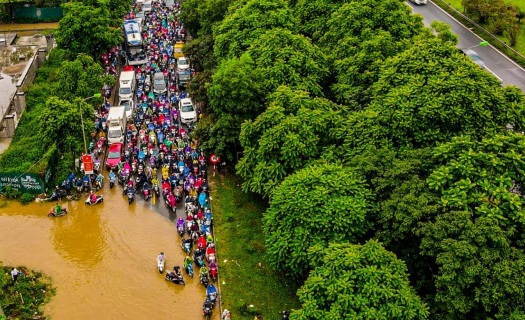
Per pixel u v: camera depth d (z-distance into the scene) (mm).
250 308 41906
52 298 43000
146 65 81688
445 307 34656
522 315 32031
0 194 54688
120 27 87375
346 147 45062
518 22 82000
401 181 39344
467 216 34812
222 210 53031
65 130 55625
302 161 46375
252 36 61094
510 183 36250
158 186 56000
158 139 62844
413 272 38531
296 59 55375
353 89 52594
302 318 33969
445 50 48469
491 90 43625
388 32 57250
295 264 39406
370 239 37281
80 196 54969
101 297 43344
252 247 48094
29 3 100125
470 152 37719
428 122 42531
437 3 96625
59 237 49594
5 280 42625
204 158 59531
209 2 75625
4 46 87812
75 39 75688
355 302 33438
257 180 47281
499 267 33031
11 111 68062
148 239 49688
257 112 55688
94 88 65375
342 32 60125
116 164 58469
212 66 69688
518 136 39250
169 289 44344
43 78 77375
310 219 39188
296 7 71062
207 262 46688
